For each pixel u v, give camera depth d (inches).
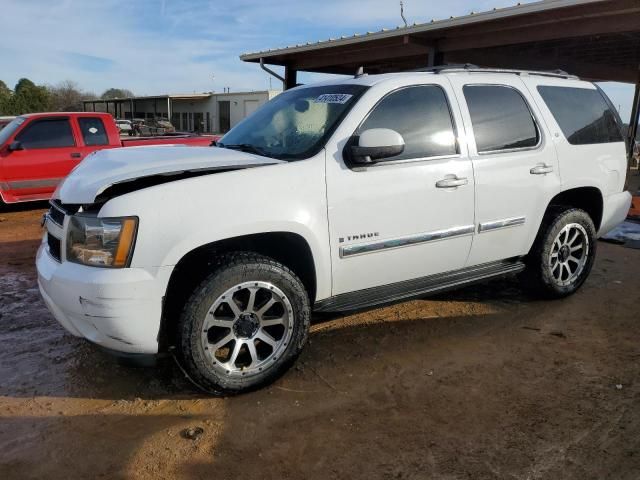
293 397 125.6
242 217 117.3
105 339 113.7
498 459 103.3
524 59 557.0
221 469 100.4
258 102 1657.2
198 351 116.6
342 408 121.0
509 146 164.4
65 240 118.0
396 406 121.7
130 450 106.0
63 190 125.7
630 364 142.3
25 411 119.6
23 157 352.5
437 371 138.3
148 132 1232.8
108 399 125.0
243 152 141.3
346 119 135.9
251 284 120.6
